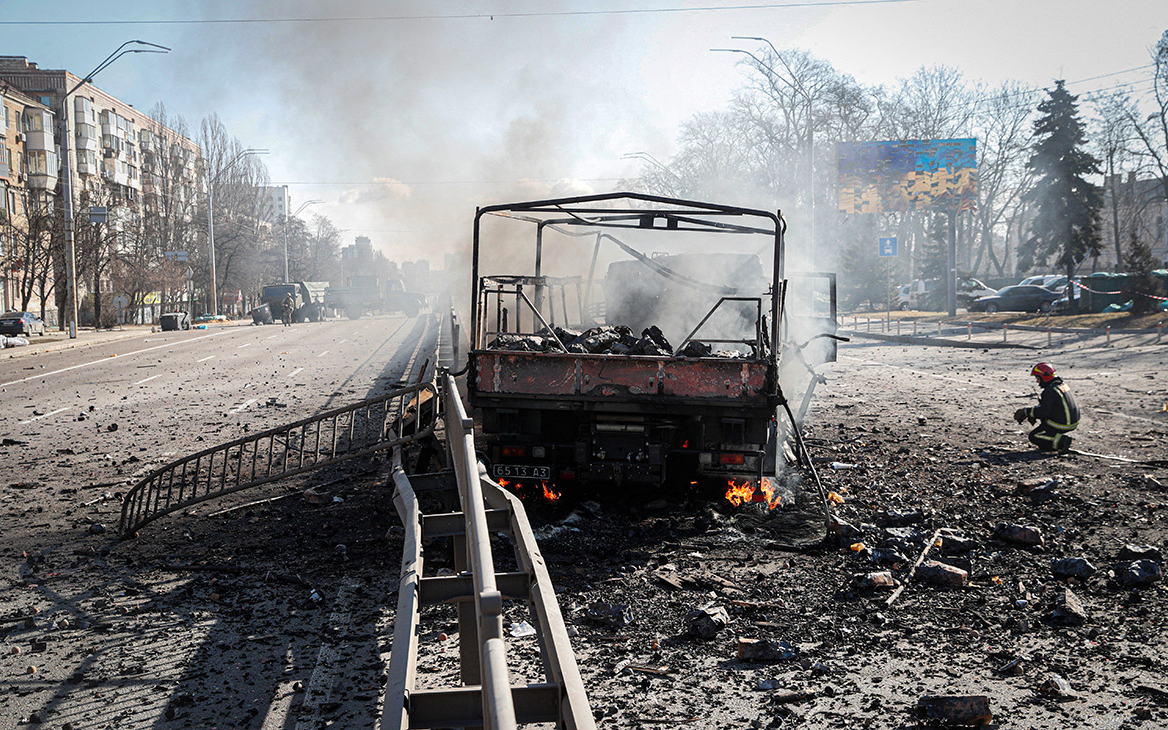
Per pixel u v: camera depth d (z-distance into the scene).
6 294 54.75
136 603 5.79
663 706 4.18
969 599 5.74
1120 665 4.60
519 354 8.18
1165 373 19.94
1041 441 10.93
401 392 8.68
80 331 50.34
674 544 7.11
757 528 7.70
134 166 77.31
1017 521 7.70
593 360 8.10
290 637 5.12
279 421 14.30
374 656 4.82
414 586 3.45
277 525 7.88
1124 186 78.12
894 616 5.43
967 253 90.88
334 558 6.78
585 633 5.19
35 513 8.45
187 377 21.95
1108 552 6.68
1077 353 25.92
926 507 8.29
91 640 5.11
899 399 16.72
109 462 11.05
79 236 51.72
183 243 74.69
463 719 2.82
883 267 65.56
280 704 4.21
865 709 4.13
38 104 58.03
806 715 4.07
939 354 28.28
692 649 4.93
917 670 4.59
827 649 4.90
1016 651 4.83
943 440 12.04
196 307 78.44
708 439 8.27
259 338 41.00
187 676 4.56
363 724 3.99
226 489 8.16
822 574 6.31
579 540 7.27
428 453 8.83
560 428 8.37
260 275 94.94
